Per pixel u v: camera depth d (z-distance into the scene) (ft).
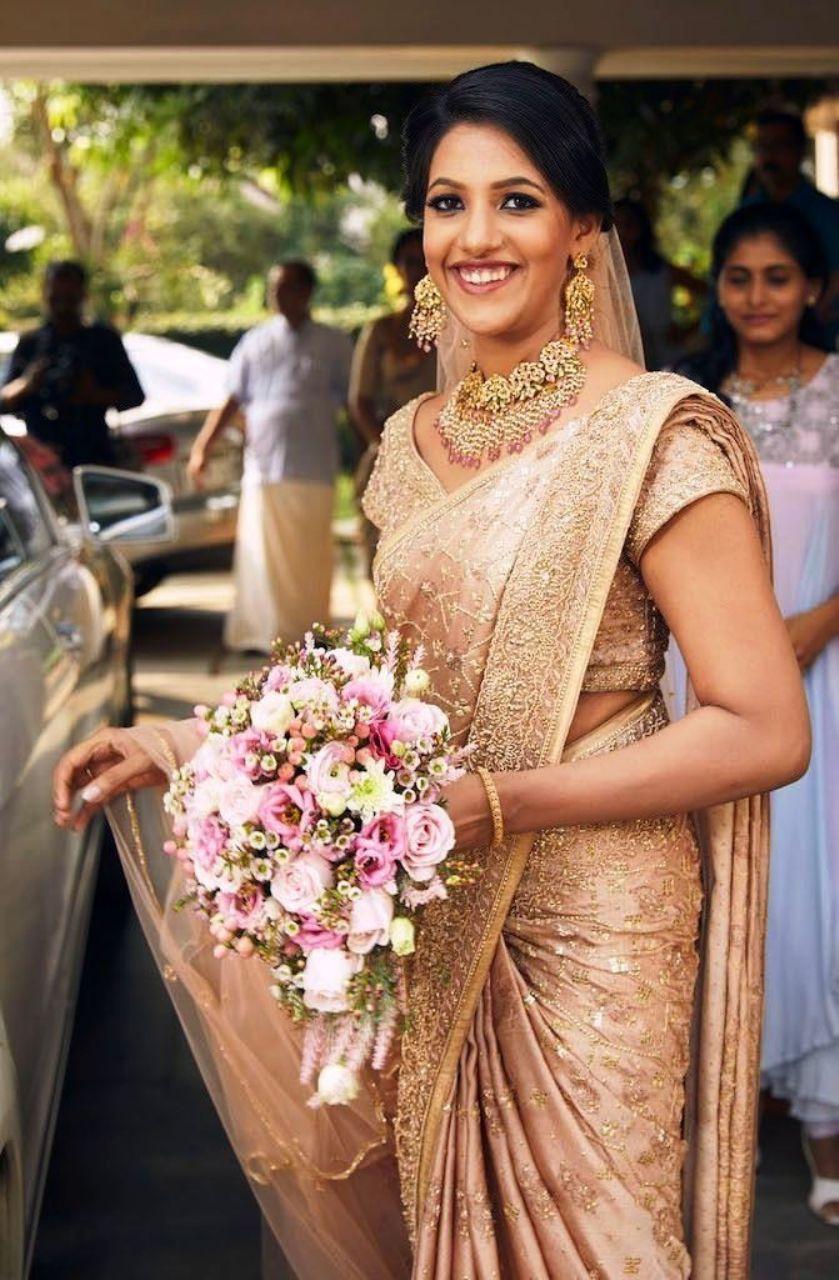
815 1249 11.91
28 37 24.39
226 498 35.63
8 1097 8.64
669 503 7.37
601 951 7.89
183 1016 9.11
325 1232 9.14
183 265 92.94
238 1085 9.01
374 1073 8.93
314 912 7.14
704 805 7.48
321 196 44.24
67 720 13.10
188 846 7.48
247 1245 12.00
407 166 8.04
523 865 7.91
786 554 12.44
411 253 26.40
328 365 31.09
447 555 7.86
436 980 8.20
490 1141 8.08
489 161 7.62
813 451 12.44
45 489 17.40
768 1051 12.56
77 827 8.73
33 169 88.94
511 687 7.75
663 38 25.25
